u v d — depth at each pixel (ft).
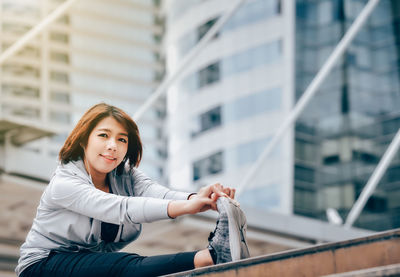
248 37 115.96
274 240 44.42
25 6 151.12
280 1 115.96
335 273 5.94
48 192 7.95
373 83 118.11
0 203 39.11
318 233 45.96
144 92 161.48
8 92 147.74
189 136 119.96
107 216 7.64
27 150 36.91
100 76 158.40
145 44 164.66
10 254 55.42
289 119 44.88
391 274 4.93
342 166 112.47
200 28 123.34
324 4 118.62
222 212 7.23
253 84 113.29
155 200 7.64
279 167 107.14
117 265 7.51
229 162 111.75
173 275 6.66
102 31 161.48
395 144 48.91
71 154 8.09
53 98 152.15
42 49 153.28
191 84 121.29
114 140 8.09
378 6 121.49
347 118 114.73
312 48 116.16
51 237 7.93
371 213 112.27
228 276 6.27
